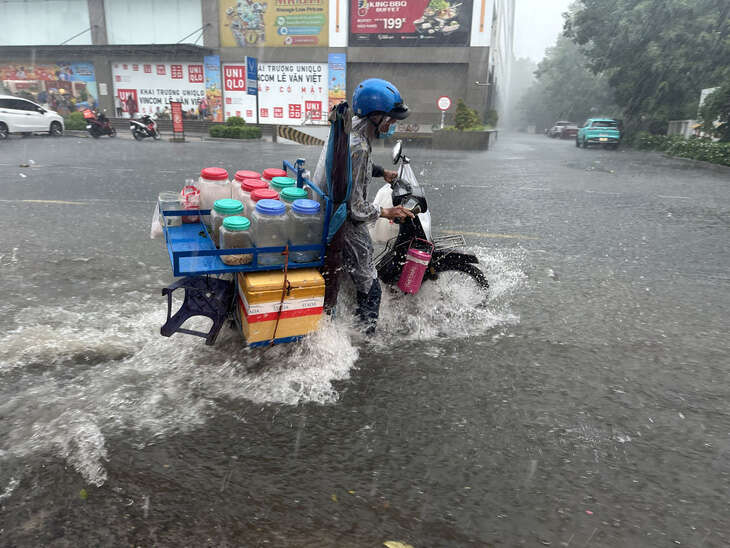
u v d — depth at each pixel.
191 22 30.44
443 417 2.71
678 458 2.45
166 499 2.08
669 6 28.53
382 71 29.41
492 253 5.82
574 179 12.74
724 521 2.07
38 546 1.84
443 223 7.31
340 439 2.50
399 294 3.90
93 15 31.17
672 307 4.32
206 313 2.96
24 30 32.22
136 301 4.10
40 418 2.57
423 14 27.95
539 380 3.12
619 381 3.13
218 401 2.77
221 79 30.91
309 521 1.99
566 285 4.80
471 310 4.10
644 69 29.48
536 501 2.15
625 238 6.62
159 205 3.24
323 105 30.25
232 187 3.21
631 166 16.94
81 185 9.77
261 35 29.75
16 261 5.02
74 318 3.74
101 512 2.00
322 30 29.05
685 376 3.22
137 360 3.16
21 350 3.24
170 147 20.34
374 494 2.15
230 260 2.75
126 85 32.03
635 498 2.18
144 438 2.45
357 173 2.93
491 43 29.28
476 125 24.12
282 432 2.54
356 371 3.14
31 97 32.47
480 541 1.93
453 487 2.21
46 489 2.11
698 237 6.71
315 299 2.91
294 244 2.87
